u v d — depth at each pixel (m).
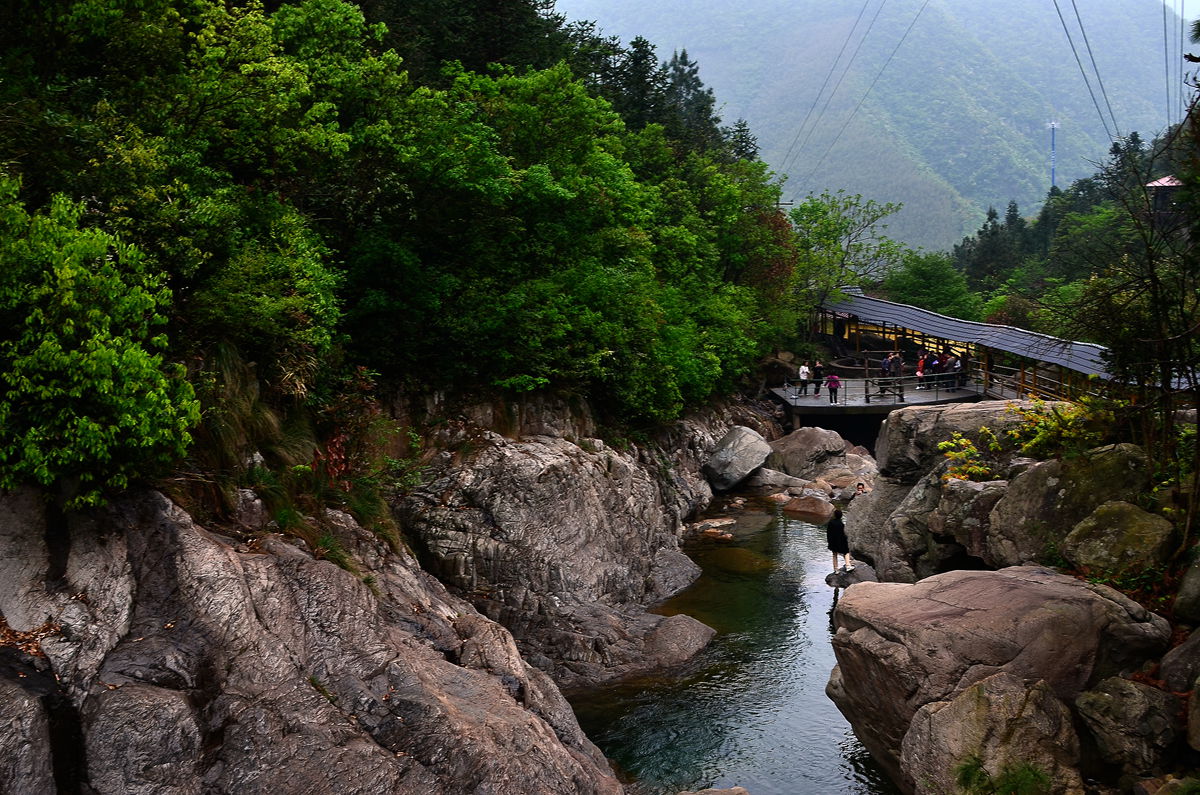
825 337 63.88
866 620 12.88
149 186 11.96
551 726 12.23
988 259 95.38
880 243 62.66
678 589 22.39
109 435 9.09
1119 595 12.52
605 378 25.47
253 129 15.69
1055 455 17.08
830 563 24.73
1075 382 28.69
